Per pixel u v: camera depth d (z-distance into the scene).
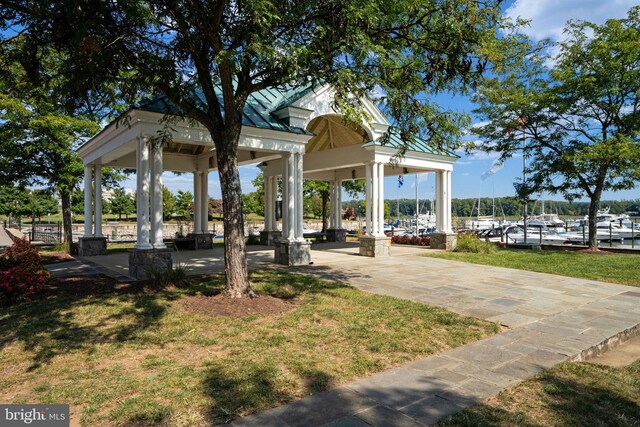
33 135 15.41
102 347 4.74
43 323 5.63
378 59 7.16
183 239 17.25
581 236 23.48
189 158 17.64
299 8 6.41
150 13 5.23
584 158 14.21
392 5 6.48
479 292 8.26
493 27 7.05
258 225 39.97
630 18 14.31
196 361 4.32
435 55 7.26
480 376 4.02
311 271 10.62
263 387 3.65
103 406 3.34
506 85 16.47
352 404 3.38
